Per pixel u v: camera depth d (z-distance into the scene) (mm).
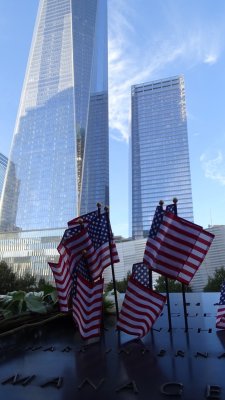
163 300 4422
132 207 132125
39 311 5023
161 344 4039
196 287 53719
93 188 119500
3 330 4703
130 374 3219
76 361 3625
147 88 150750
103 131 130875
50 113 117188
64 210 102000
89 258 4598
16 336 4645
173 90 147000
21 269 86625
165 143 138375
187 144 136000
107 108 135500
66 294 4941
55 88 120062
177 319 5250
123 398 2783
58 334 4684
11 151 115812
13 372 3398
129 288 4414
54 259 86875
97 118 130500
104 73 143125
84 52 127062
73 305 4691
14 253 90812
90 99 124562
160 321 5156
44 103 119375
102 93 136375
